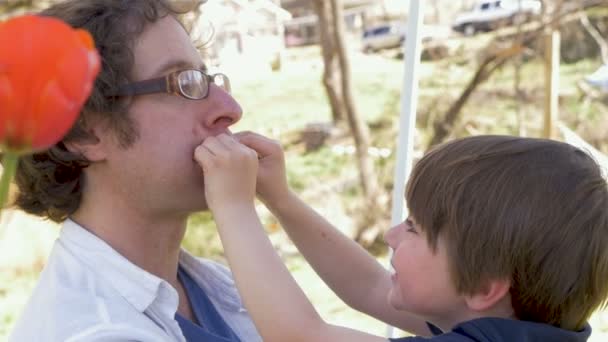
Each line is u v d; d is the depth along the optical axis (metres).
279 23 9.26
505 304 1.37
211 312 1.53
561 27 8.06
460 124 7.76
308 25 10.14
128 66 1.30
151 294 1.29
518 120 7.60
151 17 1.34
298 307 1.30
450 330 1.44
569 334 1.33
